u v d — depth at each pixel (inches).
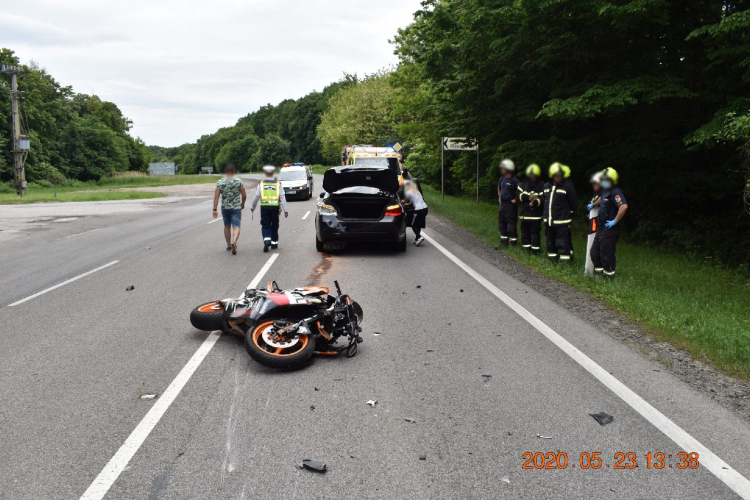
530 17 554.3
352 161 956.0
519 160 636.1
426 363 231.6
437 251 531.8
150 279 407.5
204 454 159.6
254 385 208.8
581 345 253.9
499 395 199.3
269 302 236.1
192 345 255.3
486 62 643.5
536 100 663.8
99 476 148.6
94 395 200.5
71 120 3302.2
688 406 190.4
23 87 2795.3
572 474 149.8
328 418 181.5
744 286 419.2
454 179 1358.3
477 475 148.9
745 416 183.6
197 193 1728.6
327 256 502.9
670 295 355.9
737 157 532.4
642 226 647.1
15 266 474.6
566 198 443.5
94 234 692.7
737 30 478.9
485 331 275.6
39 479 147.4
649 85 503.8
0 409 189.6
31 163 2598.4
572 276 396.8
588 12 542.3
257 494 140.3
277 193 530.3
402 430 173.3
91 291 371.9
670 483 146.2
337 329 242.1
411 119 1585.9
